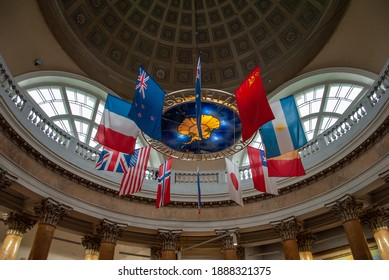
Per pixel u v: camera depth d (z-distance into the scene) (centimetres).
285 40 1638
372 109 945
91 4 1533
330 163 1055
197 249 1328
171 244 1187
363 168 967
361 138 962
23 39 1298
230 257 1168
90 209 1102
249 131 734
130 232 1257
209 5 1723
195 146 1098
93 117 1534
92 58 1566
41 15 1311
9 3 1212
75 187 1090
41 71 1366
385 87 908
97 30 1597
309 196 1107
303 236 1215
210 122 1035
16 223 1042
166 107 982
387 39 1216
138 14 1689
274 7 1625
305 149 1187
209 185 1312
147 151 1073
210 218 1246
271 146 880
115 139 859
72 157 1101
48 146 1019
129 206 1205
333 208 1022
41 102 1371
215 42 1794
